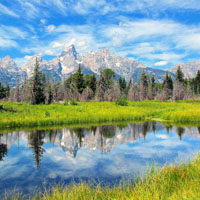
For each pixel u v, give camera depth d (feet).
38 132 65.05
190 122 85.35
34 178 29.96
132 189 22.85
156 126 75.82
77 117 85.05
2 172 32.68
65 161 37.91
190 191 18.39
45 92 169.58
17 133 63.26
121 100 145.18
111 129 70.23
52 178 29.94
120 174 30.71
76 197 21.09
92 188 25.22
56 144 50.75
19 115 86.84
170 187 21.88
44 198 22.24
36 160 38.70
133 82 240.32
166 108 125.39
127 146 48.11
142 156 39.93
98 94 202.49
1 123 72.28
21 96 220.64
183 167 27.09
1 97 108.58
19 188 26.55
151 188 21.52
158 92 272.10
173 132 64.39
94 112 100.83
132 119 94.12
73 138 56.90
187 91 242.99
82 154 42.19
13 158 40.04
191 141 52.37
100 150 45.06
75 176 30.53
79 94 217.36
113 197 20.90
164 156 39.47
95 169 33.32
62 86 244.01
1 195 24.64
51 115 89.04
